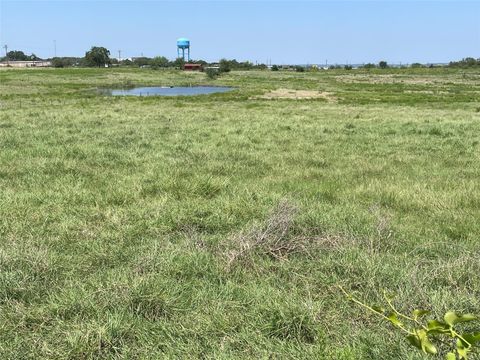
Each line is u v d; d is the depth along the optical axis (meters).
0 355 3.24
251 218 6.27
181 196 7.36
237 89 52.09
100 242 5.30
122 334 3.48
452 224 6.19
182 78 77.19
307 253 5.01
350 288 4.21
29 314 3.72
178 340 3.45
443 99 38.28
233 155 11.09
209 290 4.17
